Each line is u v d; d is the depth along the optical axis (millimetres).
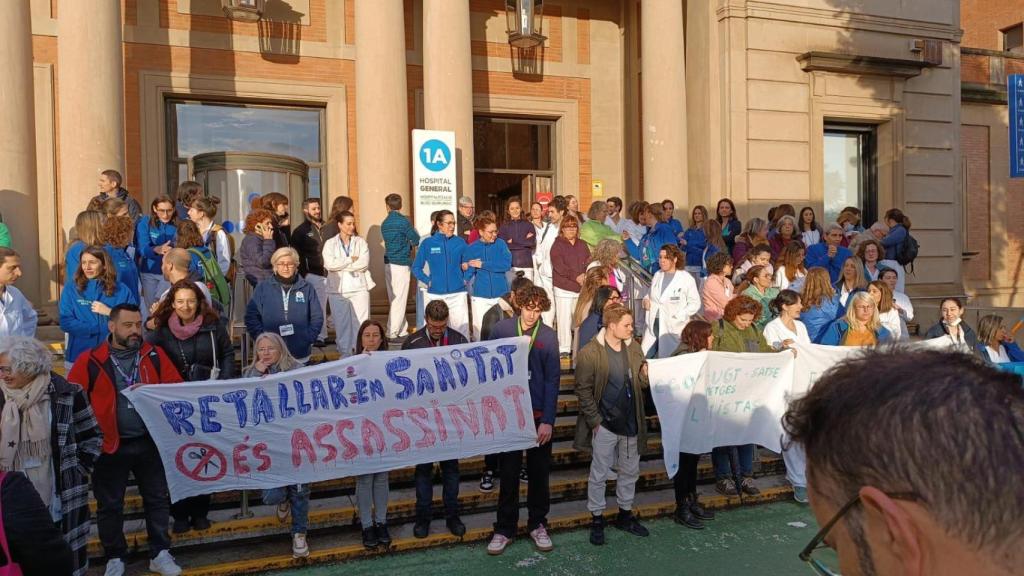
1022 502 827
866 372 971
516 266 10000
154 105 11703
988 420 855
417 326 9430
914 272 14688
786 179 13516
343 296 8672
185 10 11922
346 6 12914
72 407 4484
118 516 5035
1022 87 11859
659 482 7258
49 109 11000
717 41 13305
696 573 5426
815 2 13695
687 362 6352
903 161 14508
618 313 5922
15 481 2336
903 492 875
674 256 8383
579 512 6566
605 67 14836
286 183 10992
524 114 14234
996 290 17703
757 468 7789
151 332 5594
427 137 10195
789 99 13555
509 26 12562
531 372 6027
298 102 12719
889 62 13922
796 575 5387
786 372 6797
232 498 6324
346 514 6062
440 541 5902
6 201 8844
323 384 5625
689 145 13664
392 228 9375
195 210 8203
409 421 5777
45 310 9883
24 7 8984
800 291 8797
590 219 9969
